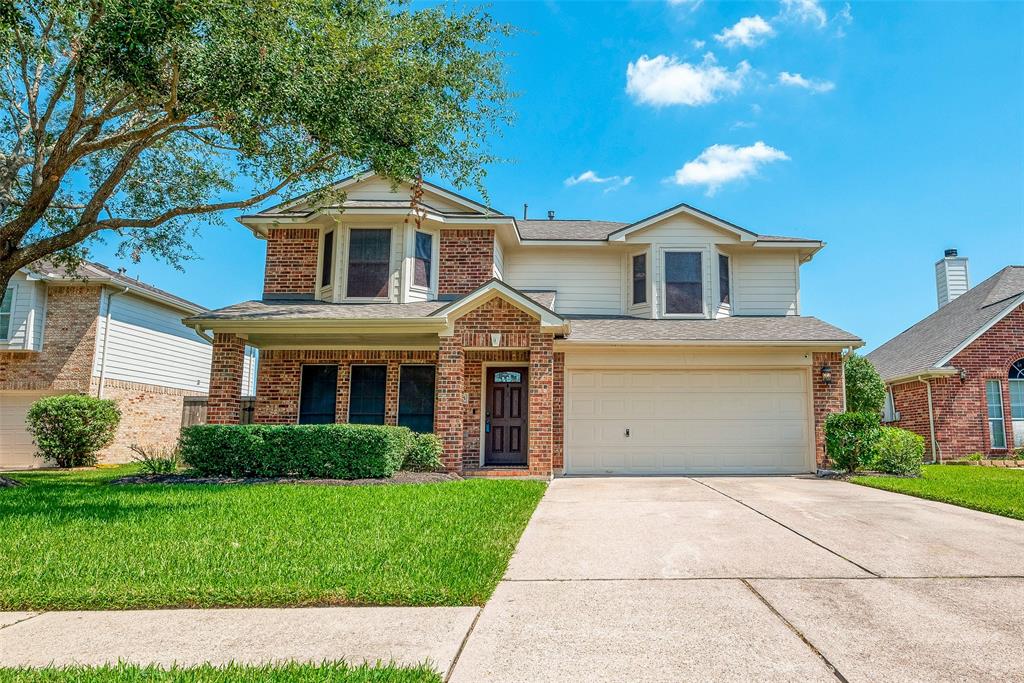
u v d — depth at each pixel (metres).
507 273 15.34
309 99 9.14
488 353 13.41
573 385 13.33
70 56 9.87
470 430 13.15
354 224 13.91
